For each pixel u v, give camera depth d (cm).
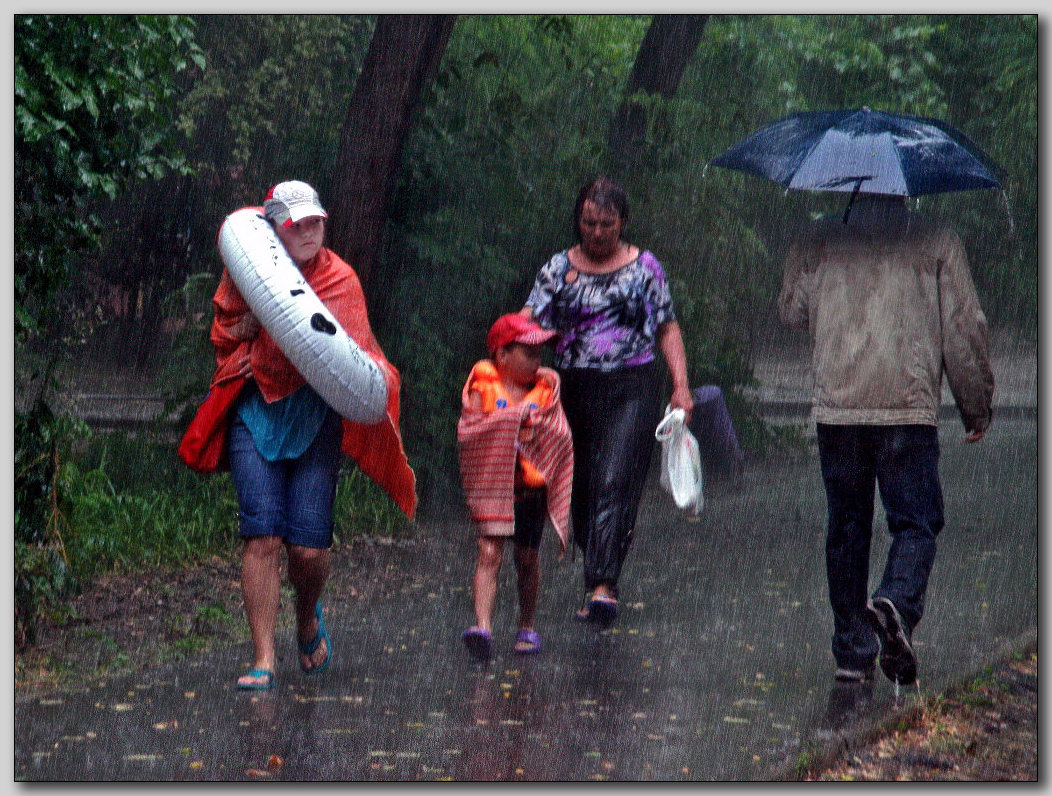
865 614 1270
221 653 1458
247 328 1284
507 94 2703
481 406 1477
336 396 1246
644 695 1291
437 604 1734
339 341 1241
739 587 1836
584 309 1625
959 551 2048
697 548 2147
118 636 1515
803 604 1723
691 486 1612
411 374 2459
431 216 2506
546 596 1795
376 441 1366
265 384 1283
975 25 5600
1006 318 5881
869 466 1307
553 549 2177
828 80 4966
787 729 1177
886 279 1279
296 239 1294
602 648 1493
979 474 2964
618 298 1620
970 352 1270
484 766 1073
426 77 2352
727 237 3216
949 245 1277
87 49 1470
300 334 1225
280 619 1620
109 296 4988
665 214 3050
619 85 3234
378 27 2336
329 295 1307
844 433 1298
